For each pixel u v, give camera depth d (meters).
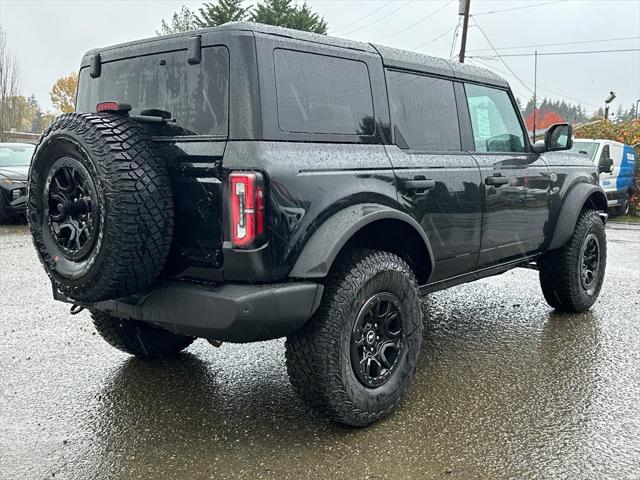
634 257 8.34
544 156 4.85
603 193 5.29
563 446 2.86
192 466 2.70
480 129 4.18
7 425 3.11
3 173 11.30
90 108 3.45
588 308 5.27
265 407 3.33
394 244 3.47
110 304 3.03
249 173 2.56
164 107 2.94
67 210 2.77
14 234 10.17
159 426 3.10
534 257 4.72
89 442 2.93
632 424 3.09
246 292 2.60
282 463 2.72
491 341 4.46
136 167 2.61
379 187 3.13
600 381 3.67
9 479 2.58
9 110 29.44
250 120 2.64
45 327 4.83
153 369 3.92
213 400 3.43
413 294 3.25
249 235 2.56
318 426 3.09
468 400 3.39
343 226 2.83
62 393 3.52
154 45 3.01
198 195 2.70
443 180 3.59
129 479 2.59
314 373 2.85
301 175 2.74
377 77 3.34
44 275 6.82
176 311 2.73
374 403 3.04
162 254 2.72
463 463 2.71
